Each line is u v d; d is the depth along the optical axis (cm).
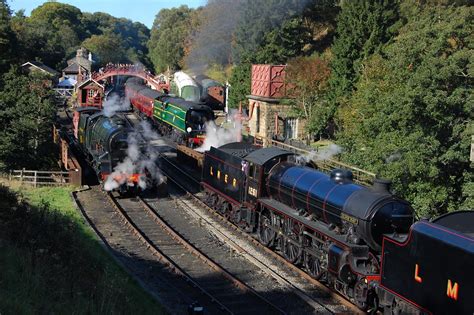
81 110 3806
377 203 1520
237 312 1463
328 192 1731
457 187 2208
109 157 2727
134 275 1678
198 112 4038
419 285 1257
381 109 2297
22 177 2864
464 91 2127
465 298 1112
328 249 1647
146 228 2261
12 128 3027
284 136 4097
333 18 5359
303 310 1505
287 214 1897
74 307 1206
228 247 2059
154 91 5447
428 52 2203
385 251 1392
